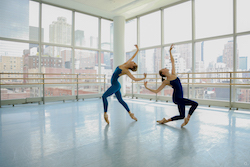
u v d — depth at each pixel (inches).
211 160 67.9
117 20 297.4
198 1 227.3
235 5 193.9
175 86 115.6
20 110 178.1
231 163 65.2
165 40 266.5
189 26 237.1
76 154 74.1
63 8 263.3
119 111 173.3
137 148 80.5
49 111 172.7
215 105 204.4
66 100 262.7
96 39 305.0
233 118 142.2
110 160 68.3
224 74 203.2
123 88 306.0
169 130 109.2
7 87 215.3
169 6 257.0
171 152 75.8
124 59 299.7
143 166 63.4
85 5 257.4
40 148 80.8
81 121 132.6
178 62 250.7
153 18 281.4
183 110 117.9
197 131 107.1
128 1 242.4
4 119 139.0
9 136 98.0
